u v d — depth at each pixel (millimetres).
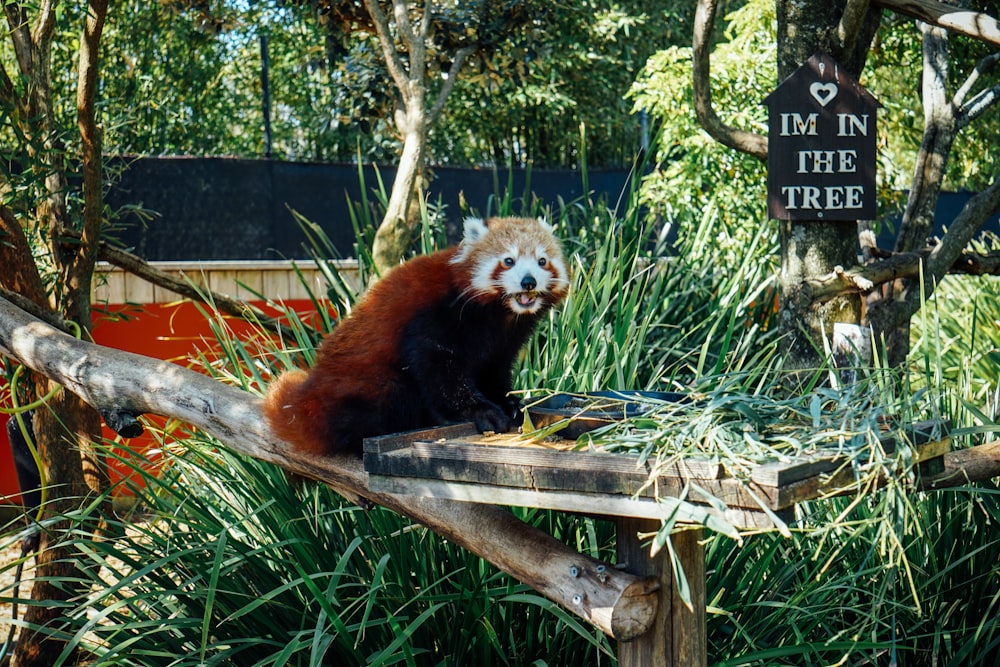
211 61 11672
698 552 2373
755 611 3328
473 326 2844
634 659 2381
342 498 3498
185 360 6961
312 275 7586
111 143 5898
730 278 5535
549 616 3225
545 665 2895
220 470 3664
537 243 3014
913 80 7262
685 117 7648
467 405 2719
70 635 3350
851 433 2139
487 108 13062
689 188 7457
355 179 8227
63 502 4332
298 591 3275
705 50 4246
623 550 2383
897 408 2457
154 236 7422
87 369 3387
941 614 3545
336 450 2656
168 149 10477
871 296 4637
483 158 13930
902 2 3986
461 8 6031
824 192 3988
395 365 2717
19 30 4551
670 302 5258
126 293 6887
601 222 5609
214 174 7652
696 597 2363
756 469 1913
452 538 2568
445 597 2982
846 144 3955
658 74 7781
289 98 12500
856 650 3379
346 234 8219
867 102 3934
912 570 3512
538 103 12594
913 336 6395
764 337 4602
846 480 2131
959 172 7664
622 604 2244
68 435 4359
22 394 4766
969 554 3316
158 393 3168
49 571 4277
